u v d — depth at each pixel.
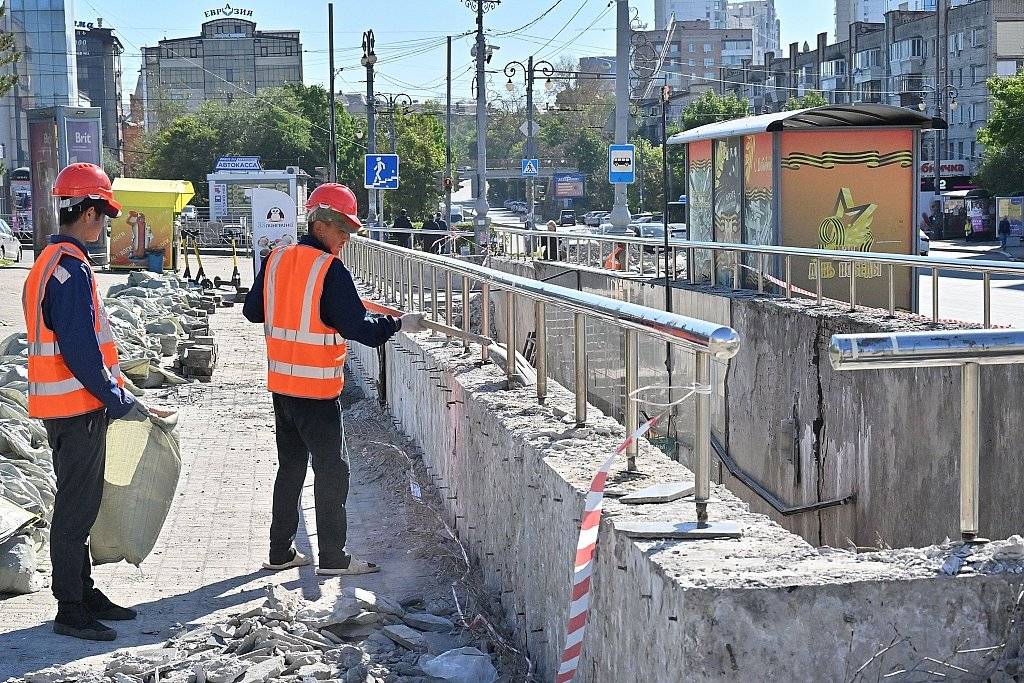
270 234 23.67
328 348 6.50
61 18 88.12
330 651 5.26
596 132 98.56
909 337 3.34
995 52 83.12
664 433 14.94
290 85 94.69
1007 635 3.13
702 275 17.05
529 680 4.92
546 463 4.79
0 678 5.05
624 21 25.67
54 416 5.52
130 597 6.27
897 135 14.92
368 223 35.91
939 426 8.73
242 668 5.00
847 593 3.11
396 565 6.89
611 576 3.81
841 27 170.50
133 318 19.00
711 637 3.08
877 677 3.11
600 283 20.34
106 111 130.75
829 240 15.00
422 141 76.25
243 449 10.83
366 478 9.30
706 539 3.60
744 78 120.94
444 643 5.48
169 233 36.88
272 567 6.79
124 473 6.17
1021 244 47.94
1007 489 7.92
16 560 6.34
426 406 8.97
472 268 7.86
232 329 23.06
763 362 12.58
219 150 87.50
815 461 11.15
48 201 36.28
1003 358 3.35
